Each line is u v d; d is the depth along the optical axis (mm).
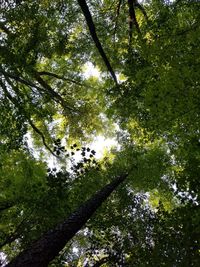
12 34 12836
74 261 11398
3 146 13133
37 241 6910
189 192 8727
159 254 8312
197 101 9523
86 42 18094
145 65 11531
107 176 12781
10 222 11211
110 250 10445
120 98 13172
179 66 9492
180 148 10281
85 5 13297
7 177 12070
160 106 9867
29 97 13586
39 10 14781
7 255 11844
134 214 11156
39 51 15430
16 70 12523
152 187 14102
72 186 11344
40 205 10555
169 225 8648
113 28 17766
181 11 11969
